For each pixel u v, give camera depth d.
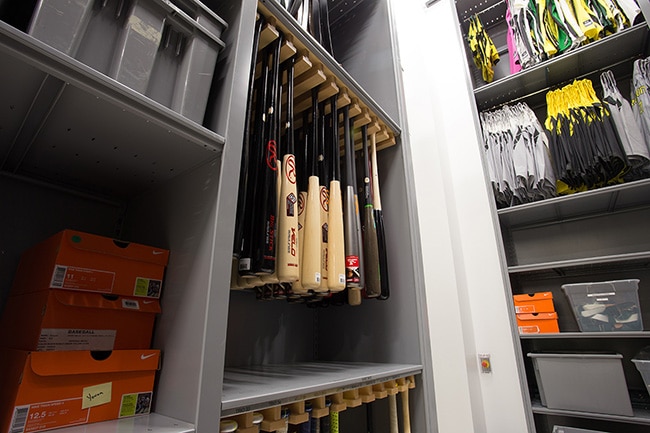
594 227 1.87
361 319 1.36
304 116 1.21
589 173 1.61
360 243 1.10
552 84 2.05
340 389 0.80
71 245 0.58
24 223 0.76
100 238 0.61
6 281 0.71
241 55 0.74
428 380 1.17
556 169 1.71
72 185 0.82
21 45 0.43
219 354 0.55
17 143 0.65
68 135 0.62
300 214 0.95
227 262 0.60
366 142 1.30
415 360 1.19
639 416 1.29
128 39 0.57
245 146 0.78
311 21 1.26
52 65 0.46
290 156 0.91
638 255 1.40
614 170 1.60
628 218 1.80
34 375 0.47
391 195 1.44
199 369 0.52
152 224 0.79
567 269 1.80
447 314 1.59
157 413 0.57
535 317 1.59
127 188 0.84
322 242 0.97
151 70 0.60
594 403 1.37
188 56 0.67
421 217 1.80
